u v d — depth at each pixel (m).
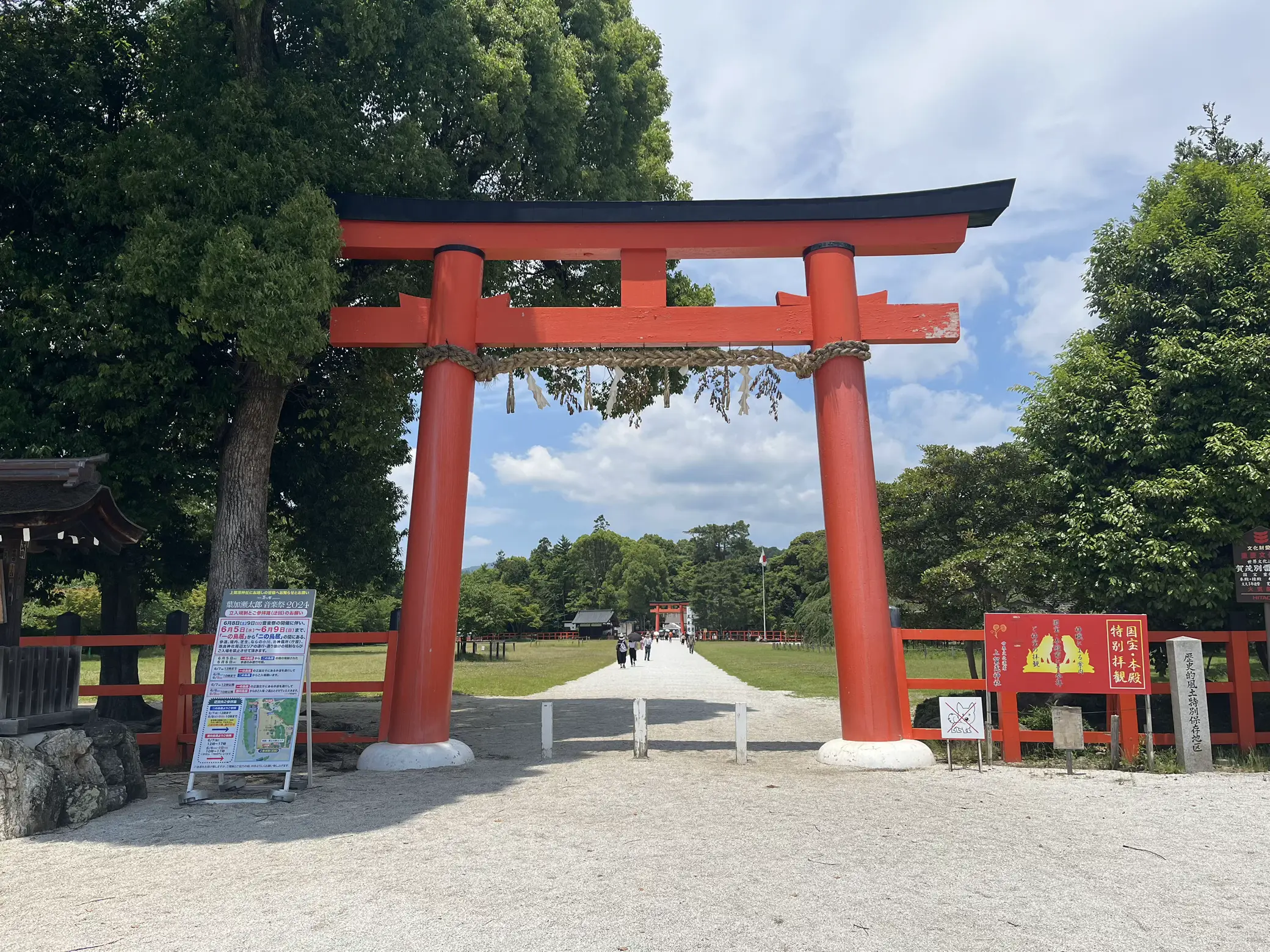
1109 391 11.55
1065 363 12.26
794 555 82.12
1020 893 5.12
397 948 4.28
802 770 9.41
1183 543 10.61
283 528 17.44
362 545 16.84
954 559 13.27
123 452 11.38
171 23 11.74
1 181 11.16
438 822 6.99
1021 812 7.31
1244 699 10.10
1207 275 11.36
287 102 11.12
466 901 4.98
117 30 12.25
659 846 6.15
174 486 12.63
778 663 38.00
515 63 13.26
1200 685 9.55
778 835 6.46
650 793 8.11
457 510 10.42
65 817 7.20
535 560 114.19
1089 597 11.45
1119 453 11.35
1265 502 10.40
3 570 7.93
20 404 10.38
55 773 7.21
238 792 8.54
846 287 10.69
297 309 9.65
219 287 9.56
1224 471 10.53
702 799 7.81
